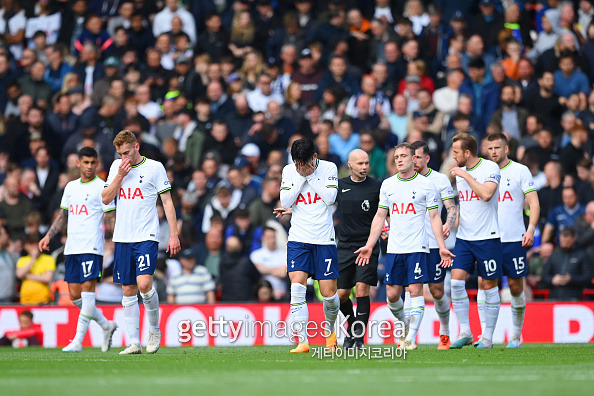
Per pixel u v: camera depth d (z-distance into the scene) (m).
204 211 58.50
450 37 68.38
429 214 34.97
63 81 72.19
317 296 51.62
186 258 51.59
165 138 65.00
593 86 67.81
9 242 54.53
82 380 23.06
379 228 34.34
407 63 66.81
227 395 19.08
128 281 35.00
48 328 49.41
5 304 49.50
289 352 35.91
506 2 70.81
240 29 72.00
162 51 72.25
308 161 32.09
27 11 78.06
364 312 34.03
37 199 62.44
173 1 74.25
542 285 52.03
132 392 19.77
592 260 52.59
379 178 58.00
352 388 20.61
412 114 62.47
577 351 36.62
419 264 35.00
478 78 63.38
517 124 61.50
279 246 54.59
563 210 54.12
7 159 64.62
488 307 39.00
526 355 33.75
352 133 60.88
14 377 24.27
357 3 73.38
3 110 70.44
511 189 39.00
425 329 49.06
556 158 59.41
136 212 34.59
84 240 38.12
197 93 67.88
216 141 62.88
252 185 59.81
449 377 23.62
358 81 66.31
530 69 65.69
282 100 67.88
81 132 64.31
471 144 37.59
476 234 37.94
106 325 39.75
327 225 32.84
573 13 69.81
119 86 67.19
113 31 74.94
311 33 70.88
